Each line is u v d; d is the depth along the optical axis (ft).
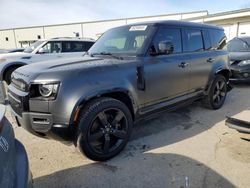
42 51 25.09
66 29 130.62
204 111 15.25
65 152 10.17
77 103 8.11
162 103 11.44
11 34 140.97
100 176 8.39
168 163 9.12
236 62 21.48
